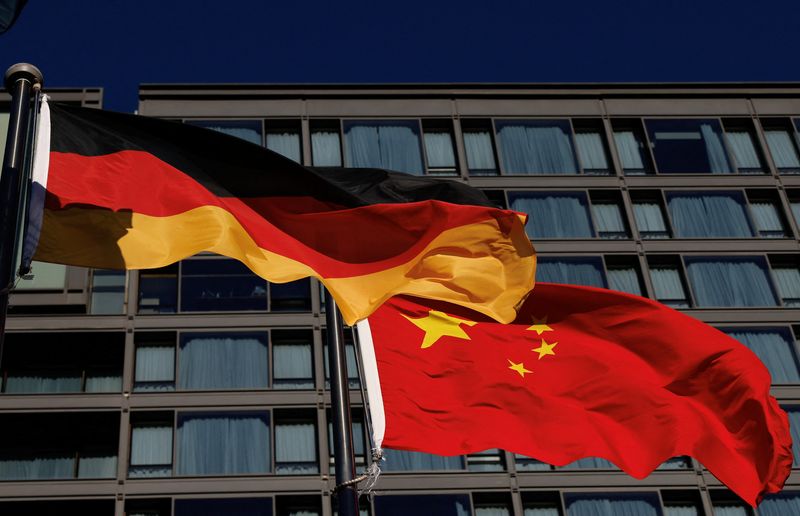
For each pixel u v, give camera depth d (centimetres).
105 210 1427
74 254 1388
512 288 1597
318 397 4056
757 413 1727
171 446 3916
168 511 3772
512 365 1752
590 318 1812
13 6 1354
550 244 4672
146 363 4097
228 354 4138
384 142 4934
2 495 3759
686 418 1741
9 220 1284
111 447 3978
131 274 4306
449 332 1753
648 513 3956
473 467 3975
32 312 4200
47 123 1400
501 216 1620
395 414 1636
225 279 4325
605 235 4747
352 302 1495
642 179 4938
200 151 1536
